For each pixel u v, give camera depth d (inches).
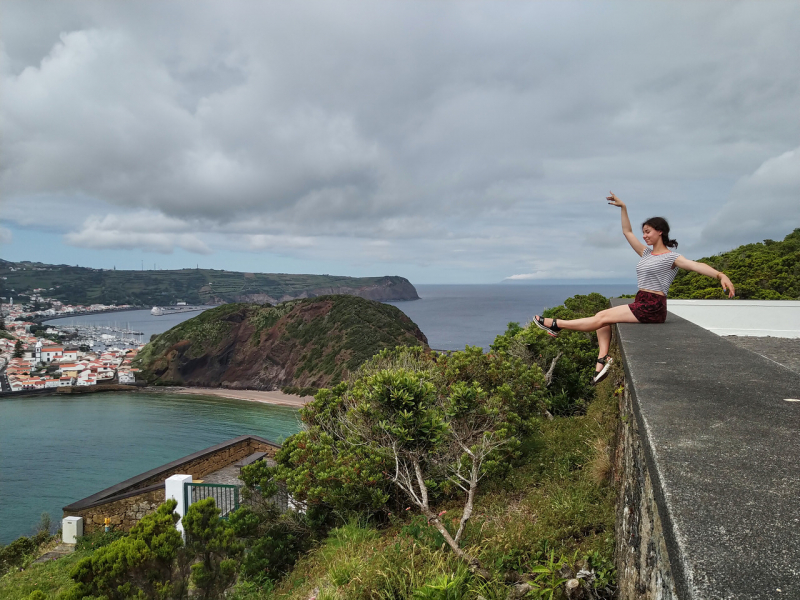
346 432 319.6
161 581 226.1
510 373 337.4
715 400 90.8
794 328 390.0
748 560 40.9
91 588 213.2
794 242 1221.7
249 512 310.7
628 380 124.1
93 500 620.1
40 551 596.1
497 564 161.8
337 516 292.5
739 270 949.8
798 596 35.9
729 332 406.6
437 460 254.2
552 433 319.9
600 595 130.8
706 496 52.2
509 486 254.1
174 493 530.6
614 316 203.9
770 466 58.6
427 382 252.2
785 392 96.6
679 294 949.8
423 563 178.2
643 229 202.2
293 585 233.0
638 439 106.0
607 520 167.5
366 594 170.4
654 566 79.3
